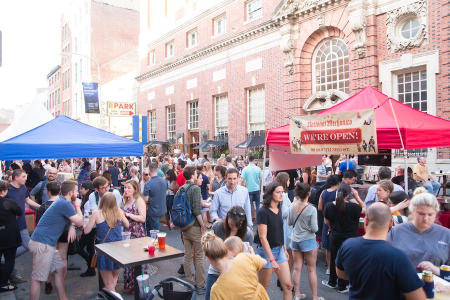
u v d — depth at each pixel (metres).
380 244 2.82
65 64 50.81
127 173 16.23
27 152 7.47
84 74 43.03
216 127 23.06
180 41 26.39
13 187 6.85
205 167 11.84
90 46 40.94
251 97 20.38
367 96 7.79
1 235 6.01
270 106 18.64
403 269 2.64
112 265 5.26
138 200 6.25
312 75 17.00
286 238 6.16
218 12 22.39
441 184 11.88
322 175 11.40
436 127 6.67
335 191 6.48
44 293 6.09
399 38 13.52
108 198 5.50
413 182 8.59
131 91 34.62
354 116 6.58
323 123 7.06
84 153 8.16
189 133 25.67
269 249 4.64
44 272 5.20
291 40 17.12
